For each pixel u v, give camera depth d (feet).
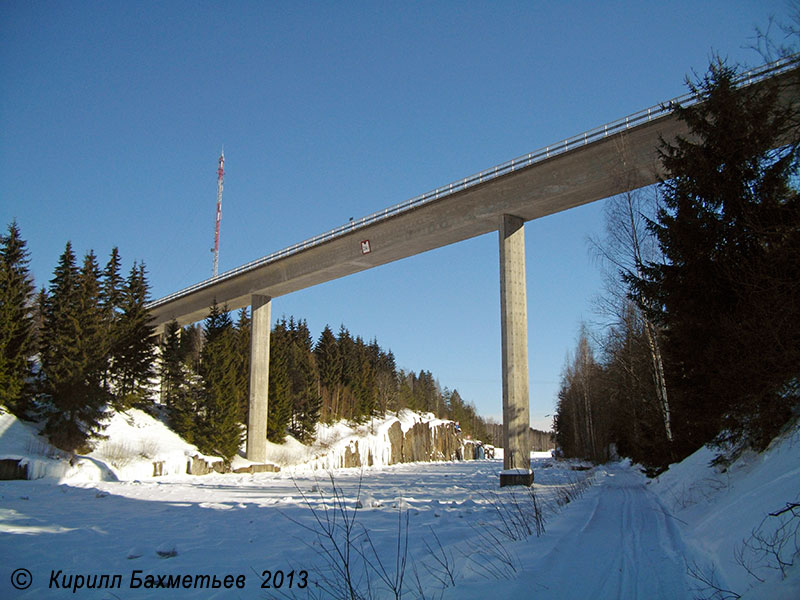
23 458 101.96
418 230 135.64
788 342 31.35
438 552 29.68
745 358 35.19
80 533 37.76
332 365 306.35
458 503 61.93
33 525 41.01
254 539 36.01
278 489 87.86
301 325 335.67
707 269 42.14
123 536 37.11
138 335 170.91
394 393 379.55
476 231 129.59
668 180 48.49
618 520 39.55
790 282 31.04
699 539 29.96
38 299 153.28
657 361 78.38
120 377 171.12
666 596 19.19
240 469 169.07
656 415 84.07
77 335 131.64
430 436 384.47
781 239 33.47
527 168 112.68
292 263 171.94
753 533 23.24
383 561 28.30
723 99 40.60
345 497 70.64
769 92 36.17
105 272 174.91
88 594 22.45
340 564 27.73
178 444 162.09
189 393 176.35
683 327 44.45
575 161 107.24
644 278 52.90
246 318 262.88
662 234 46.88
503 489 88.58
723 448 44.34
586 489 72.54
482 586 20.26
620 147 98.02
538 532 32.32
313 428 244.01
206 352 180.04
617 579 21.54
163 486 93.04
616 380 118.93
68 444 124.36
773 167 36.78
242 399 216.54
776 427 34.99
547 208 115.85
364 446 272.72
